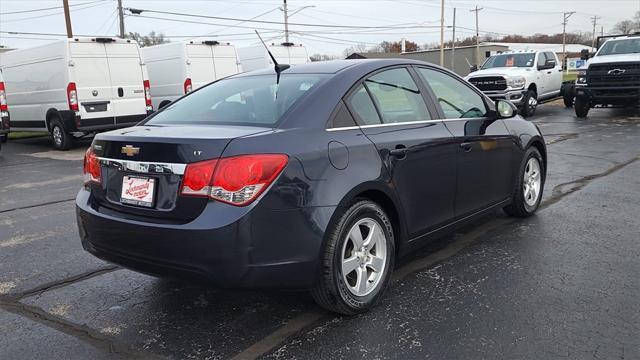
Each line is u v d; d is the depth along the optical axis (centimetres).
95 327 340
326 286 321
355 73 372
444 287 382
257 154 292
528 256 438
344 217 323
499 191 489
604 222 526
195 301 375
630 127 1321
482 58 6875
